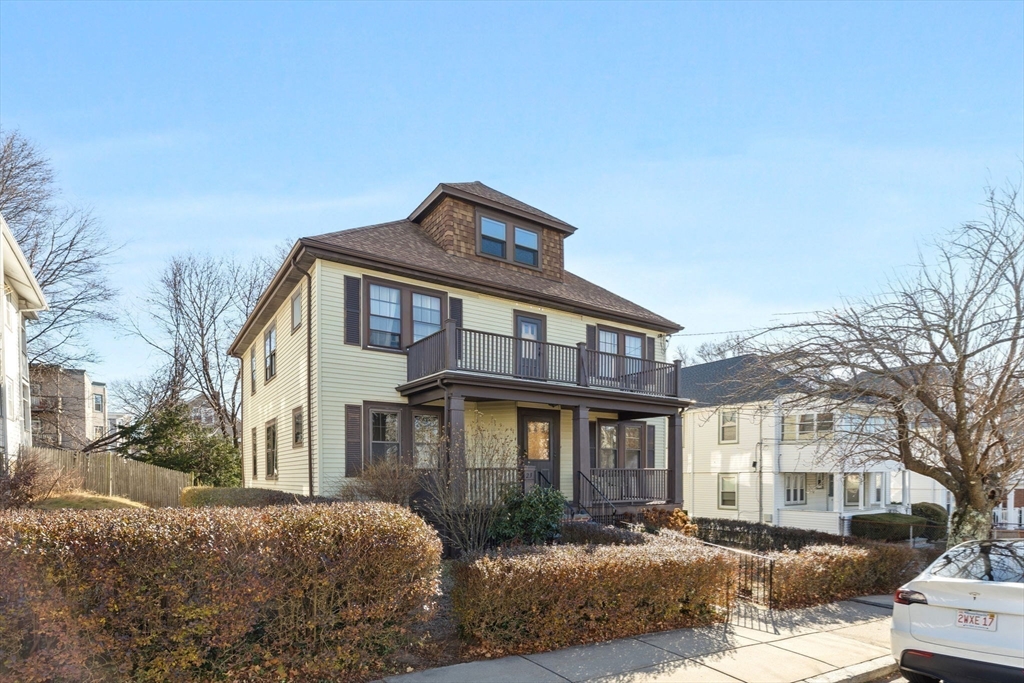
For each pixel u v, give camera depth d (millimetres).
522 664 5551
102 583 4176
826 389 8906
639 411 16078
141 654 4309
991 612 4789
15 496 11336
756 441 24984
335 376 13406
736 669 5602
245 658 4664
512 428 15820
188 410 27156
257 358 20062
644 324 19484
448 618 6805
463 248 16453
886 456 10336
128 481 18234
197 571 4445
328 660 4988
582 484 14539
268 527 4832
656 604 6871
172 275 33469
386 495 11711
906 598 5316
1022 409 8453
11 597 3979
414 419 14398
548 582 6102
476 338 13633
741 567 8859
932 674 5035
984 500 9078
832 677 5484
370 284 14117
